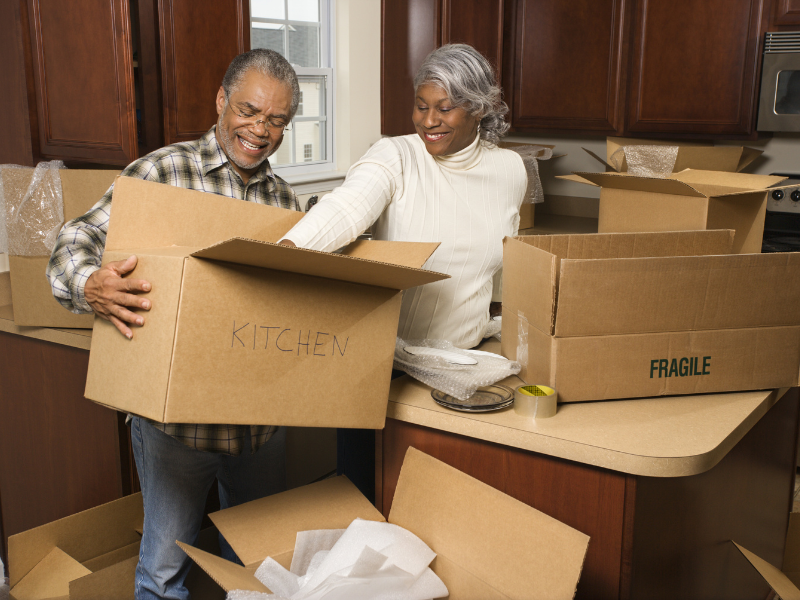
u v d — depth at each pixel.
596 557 1.24
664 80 3.14
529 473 1.29
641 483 1.19
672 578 1.37
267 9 3.01
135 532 2.01
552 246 1.50
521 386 1.33
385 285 1.24
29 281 1.91
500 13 3.40
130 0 2.13
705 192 1.93
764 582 1.87
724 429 1.24
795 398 1.83
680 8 3.03
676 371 1.36
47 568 1.80
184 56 2.13
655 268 1.28
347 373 1.25
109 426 1.98
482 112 1.53
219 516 1.26
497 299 1.87
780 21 2.80
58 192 1.85
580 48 3.33
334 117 3.40
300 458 2.56
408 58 3.33
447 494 1.26
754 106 2.92
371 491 2.00
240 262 1.09
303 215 1.43
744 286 1.34
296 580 1.17
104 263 1.17
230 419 1.12
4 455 2.24
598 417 1.29
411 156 1.54
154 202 1.23
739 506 1.62
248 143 1.55
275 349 1.15
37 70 2.15
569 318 1.28
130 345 1.12
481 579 1.17
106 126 2.04
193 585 1.74
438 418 1.33
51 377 2.06
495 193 1.66
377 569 1.13
